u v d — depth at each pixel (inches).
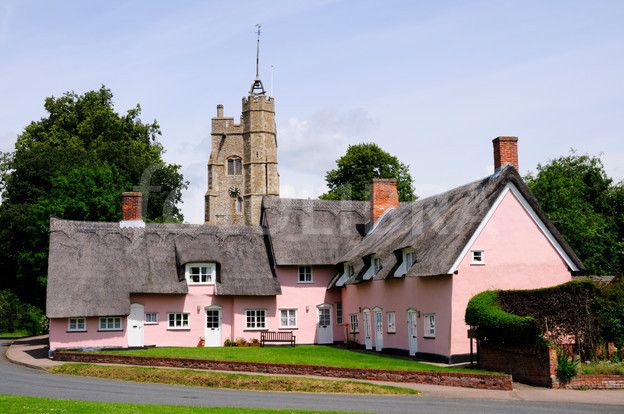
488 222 1386.6
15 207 2351.1
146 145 3083.2
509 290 1222.9
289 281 1967.3
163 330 1825.8
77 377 1211.9
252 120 4028.1
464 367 1229.1
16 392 952.9
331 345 1925.4
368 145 3056.1
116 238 1857.8
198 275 1881.2
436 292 1403.8
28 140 2918.3
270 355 1450.5
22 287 2321.6
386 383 1086.4
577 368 1050.1
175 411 740.0
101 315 1673.2
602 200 2731.3
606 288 1254.3
